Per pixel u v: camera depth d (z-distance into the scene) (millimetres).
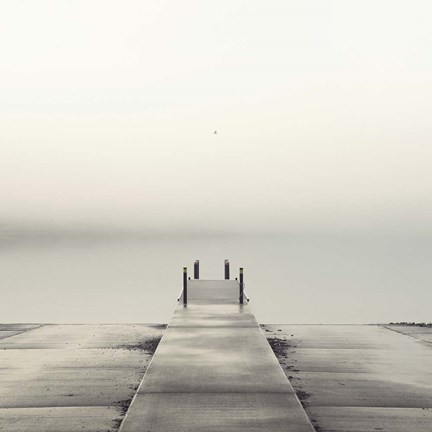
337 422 8305
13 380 10750
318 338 15273
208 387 8773
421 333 16109
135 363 12258
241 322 14680
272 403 8016
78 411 8820
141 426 7152
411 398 9562
